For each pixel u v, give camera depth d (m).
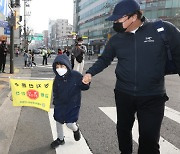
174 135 4.93
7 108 6.60
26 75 14.68
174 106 7.47
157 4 64.94
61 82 3.94
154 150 2.84
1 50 15.05
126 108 2.96
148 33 2.71
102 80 13.49
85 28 111.88
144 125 2.79
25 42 66.12
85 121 5.73
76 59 11.91
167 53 2.71
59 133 4.22
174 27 2.71
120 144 3.24
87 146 4.29
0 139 4.46
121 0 2.75
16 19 14.65
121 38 2.88
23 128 5.10
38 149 4.10
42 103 4.73
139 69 2.72
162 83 2.80
